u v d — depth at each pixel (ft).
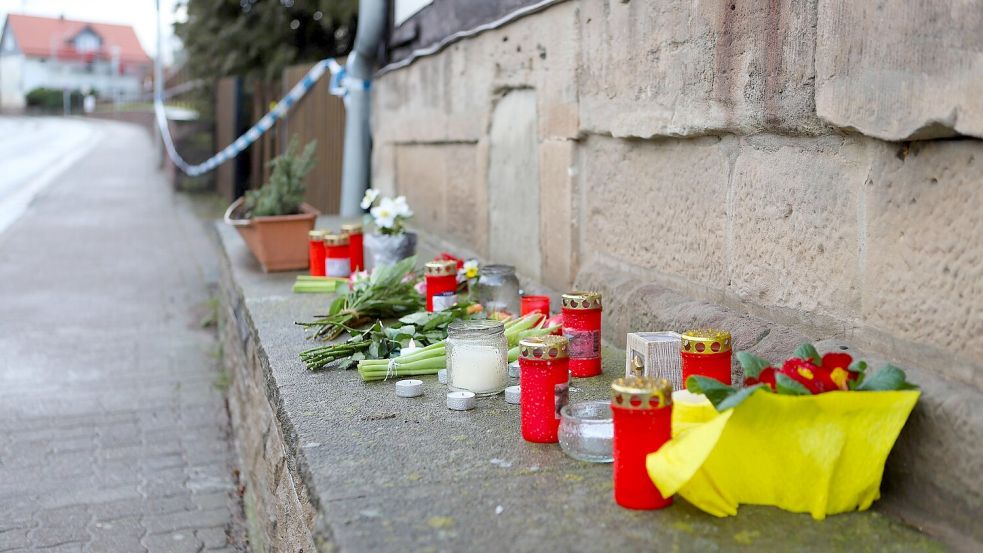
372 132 25.39
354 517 6.19
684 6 9.37
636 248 11.17
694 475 6.09
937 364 6.59
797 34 7.72
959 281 6.34
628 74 10.69
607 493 6.54
